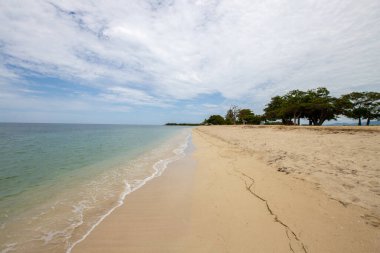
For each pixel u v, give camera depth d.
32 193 6.53
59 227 4.41
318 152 9.47
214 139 24.55
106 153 15.18
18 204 5.66
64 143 22.58
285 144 13.34
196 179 7.69
